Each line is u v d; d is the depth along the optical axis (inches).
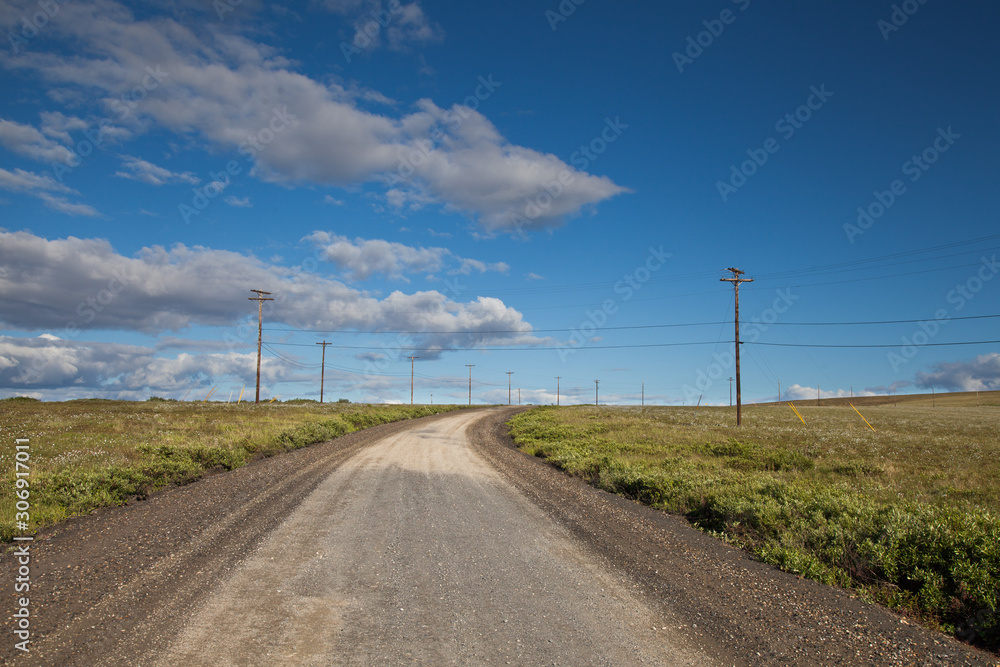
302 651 187.3
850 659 193.0
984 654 202.1
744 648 199.9
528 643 199.6
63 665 170.4
